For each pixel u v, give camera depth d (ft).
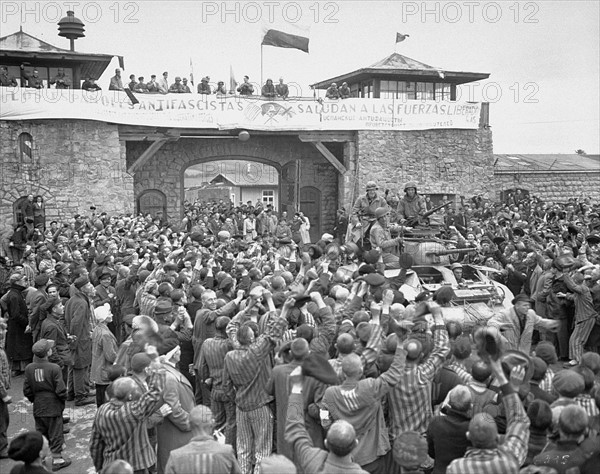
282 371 23.29
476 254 55.31
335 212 110.73
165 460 23.31
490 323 30.96
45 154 88.58
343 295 28.63
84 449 31.53
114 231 70.23
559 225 72.02
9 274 53.93
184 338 33.68
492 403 20.72
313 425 22.90
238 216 92.07
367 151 100.68
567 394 19.42
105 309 33.73
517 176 124.06
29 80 89.04
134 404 20.44
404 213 50.98
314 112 97.81
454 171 104.78
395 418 21.25
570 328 43.39
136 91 90.79
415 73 103.55
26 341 44.14
